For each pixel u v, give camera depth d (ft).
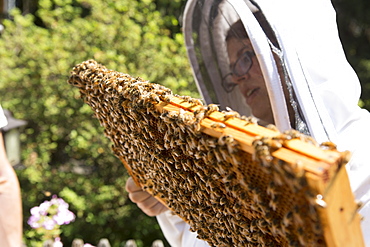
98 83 6.16
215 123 4.17
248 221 4.71
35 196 29.14
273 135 3.76
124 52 28.66
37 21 43.83
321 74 7.06
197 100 4.84
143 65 28.17
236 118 4.26
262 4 6.86
